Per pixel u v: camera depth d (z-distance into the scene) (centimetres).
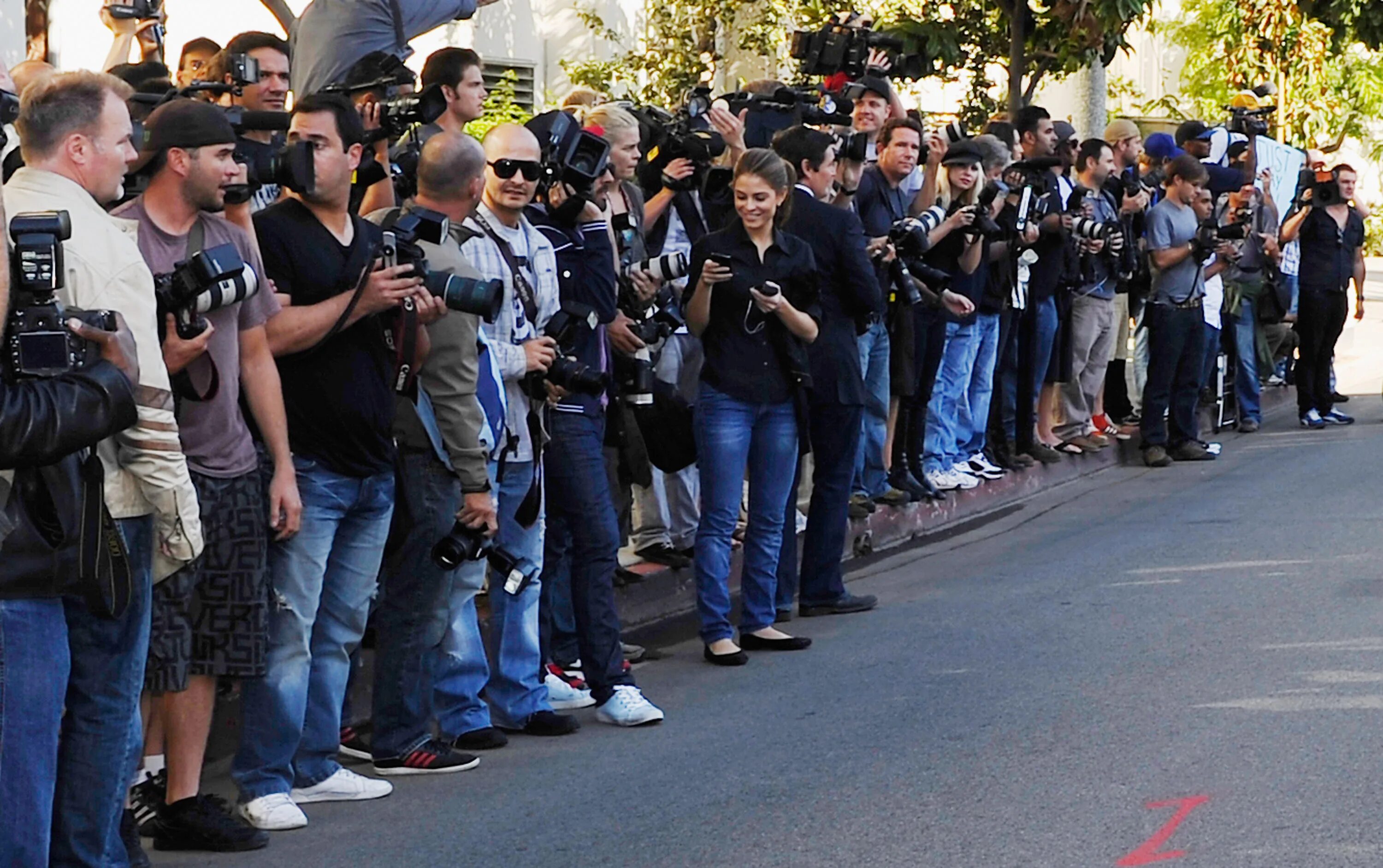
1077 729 1091
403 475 1029
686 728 1150
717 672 1303
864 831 918
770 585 1366
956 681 1230
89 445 712
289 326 933
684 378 1530
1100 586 1545
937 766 1029
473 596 1105
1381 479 2089
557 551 1255
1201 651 1280
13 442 682
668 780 1030
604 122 1295
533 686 1155
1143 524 1867
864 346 1709
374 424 970
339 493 966
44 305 696
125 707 788
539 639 1209
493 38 2620
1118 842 887
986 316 1933
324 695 1002
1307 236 2603
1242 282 2559
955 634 1383
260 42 1223
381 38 1399
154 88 1145
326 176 958
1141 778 989
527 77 2686
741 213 1309
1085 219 2031
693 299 1313
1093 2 2252
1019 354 2080
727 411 1320
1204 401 2578
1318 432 2577
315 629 998
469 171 1058
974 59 2459
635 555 1548
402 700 1058
